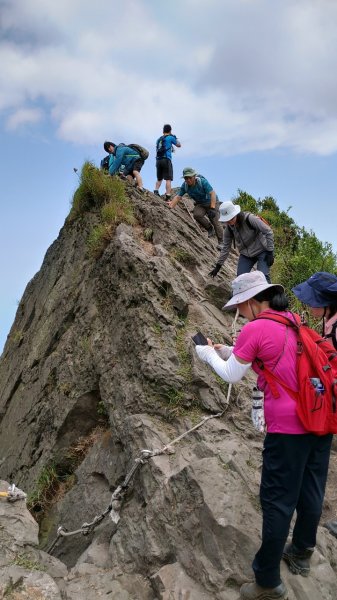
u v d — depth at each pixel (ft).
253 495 13.20
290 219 53.11
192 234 29.91
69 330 25.61
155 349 18.81
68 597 11.80
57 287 30.37
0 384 35.14
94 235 27.04
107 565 13.44
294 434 10.52
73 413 21.49
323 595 11.46
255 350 10.94
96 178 29.91
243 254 23.84
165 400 17.60
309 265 36.32
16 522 12.91
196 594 11.36
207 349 12.09
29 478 22.09
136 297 21.25
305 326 11.49
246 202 55.98
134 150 34.99
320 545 12.91
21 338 34.30
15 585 11.15
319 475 11.37
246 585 11.16
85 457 19.98
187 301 21.08
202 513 12.38
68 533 15.87
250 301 11.96
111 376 20.10
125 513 14.43
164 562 12.60
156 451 15.03
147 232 26.73
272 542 10.55
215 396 17.46
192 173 32.24
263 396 11.90
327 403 10.57
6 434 27.91
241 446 15.29
